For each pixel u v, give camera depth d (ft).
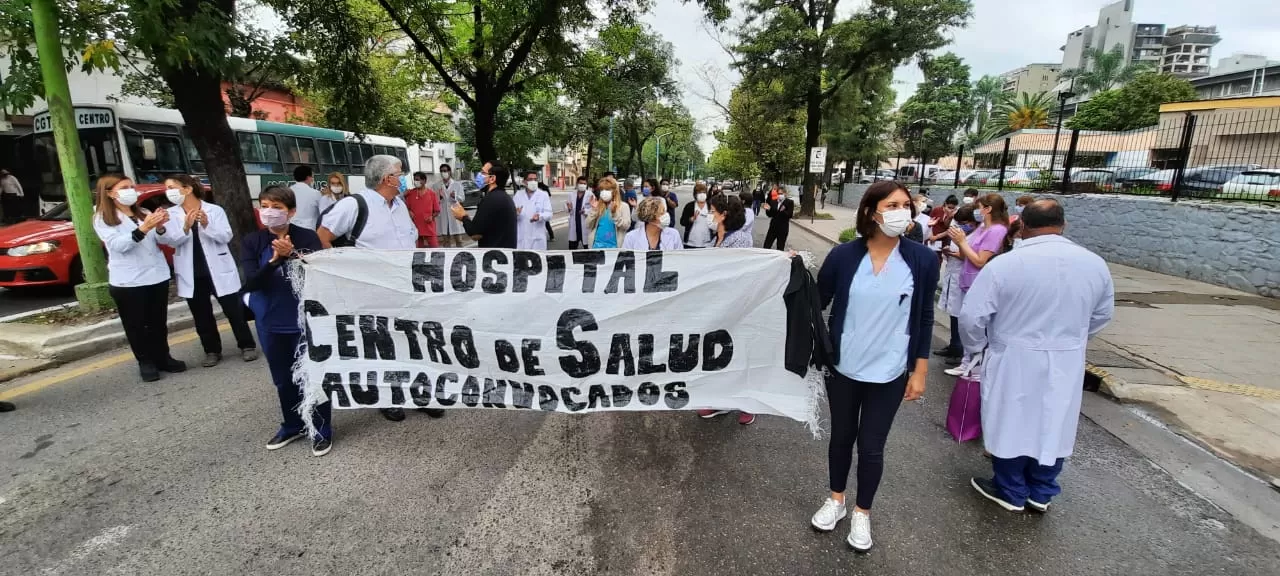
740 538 8.95
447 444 11.85
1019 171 56.34
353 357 11.21
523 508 9.63
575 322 10.96
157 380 15.25
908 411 14.05
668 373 11.02
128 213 14.74
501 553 8.50
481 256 10.91
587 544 8.74
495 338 11.14
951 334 18.16
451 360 11.28
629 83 89.35
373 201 13.24
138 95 49.80
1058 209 9.07
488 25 39.09
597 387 11.18
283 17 31.71
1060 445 9.09
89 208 19.45
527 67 46.91
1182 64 476.13
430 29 39.04
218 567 8.09
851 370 8.44
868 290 8.25
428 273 10.98
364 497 9.86
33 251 23.29
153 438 11.91
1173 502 10.15
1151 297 25.54
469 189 77.20
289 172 44.29
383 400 11.35
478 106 42.32
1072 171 41.91
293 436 11.75
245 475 10.50
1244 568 8.43
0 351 16.58
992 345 9.52
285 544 8.61
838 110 90.89
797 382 10.38
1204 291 26.91
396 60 47.39
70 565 8.08
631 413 13.53
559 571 8.14
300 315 10.96
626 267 10.75
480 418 13.08
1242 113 29.86
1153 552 8.77
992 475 10.94
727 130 127.34
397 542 8.70
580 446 11.87
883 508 9.84
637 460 11.32
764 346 10.59
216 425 12.53
